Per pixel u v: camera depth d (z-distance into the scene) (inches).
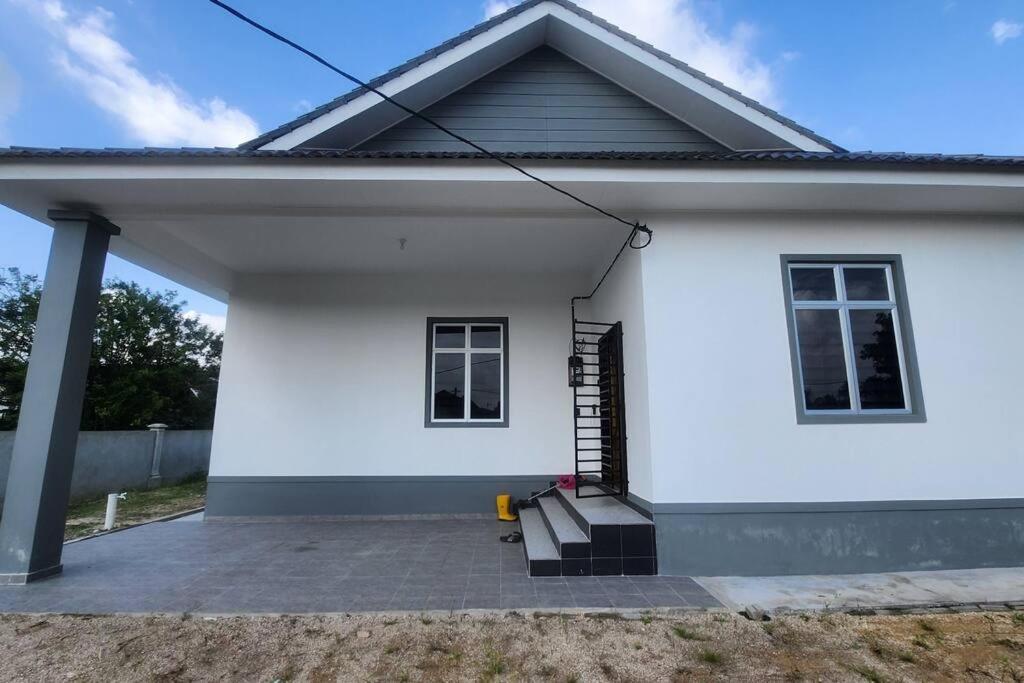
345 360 266.4
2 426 501.4
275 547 198.8
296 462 257.6
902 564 166.1
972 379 178.7
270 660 107.7
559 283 274.2
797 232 185.3
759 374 174.9
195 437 508.7
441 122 230.2
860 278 187.2
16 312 554.3
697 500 166.7
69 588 150.7
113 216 183.2
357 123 212.7
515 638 117.4
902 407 178.5
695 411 171.5
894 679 100.7
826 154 159.2
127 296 645.3
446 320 271.1
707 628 123.1
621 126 232.4
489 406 267.6
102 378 595.5
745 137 222.8
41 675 101.7
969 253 187.2
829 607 135.6
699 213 184.5
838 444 172.1
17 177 156.0
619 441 208.1
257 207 183.9
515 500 255.3
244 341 266.8
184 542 207.9
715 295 179.5
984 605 137.6
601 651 111.1
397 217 189.3
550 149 229.9
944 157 160.4
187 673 102.6
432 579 157.9
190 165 158.4
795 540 165.9
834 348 181.2
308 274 272.2
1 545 155.8
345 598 141.9
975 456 173.8
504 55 231.9
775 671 103.3
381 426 261.1
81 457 382.0
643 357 177.3
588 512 182.9
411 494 255.3
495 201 179.5
